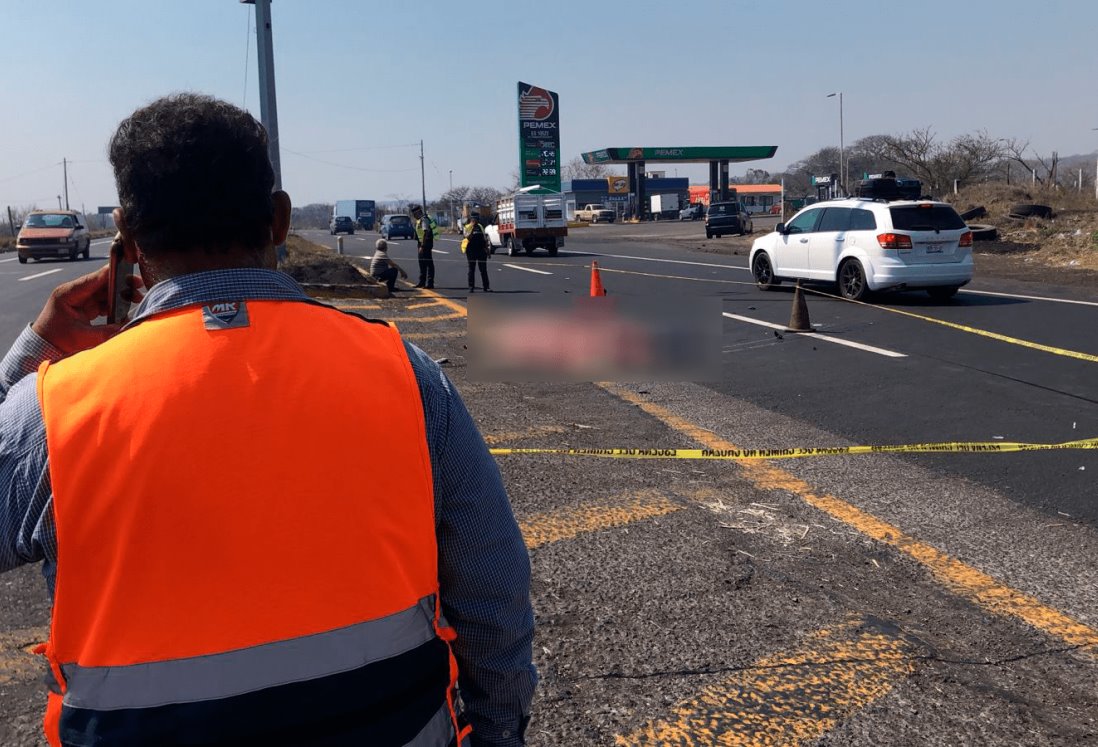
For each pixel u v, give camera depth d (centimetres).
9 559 127
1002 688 342
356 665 127
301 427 127
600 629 386
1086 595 421
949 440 691
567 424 742
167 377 126
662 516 519
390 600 131
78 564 122
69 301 164
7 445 125
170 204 135
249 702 123
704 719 322
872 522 513
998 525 510
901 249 1436
